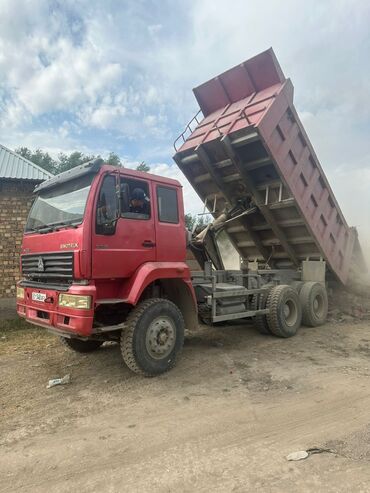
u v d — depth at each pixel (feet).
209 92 28.35
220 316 22.25
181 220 20.70
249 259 33.65
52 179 20.21
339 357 20.79
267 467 10.27
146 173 19.29
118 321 18.85
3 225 33.45
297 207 26.05
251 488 9.34
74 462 10.94
